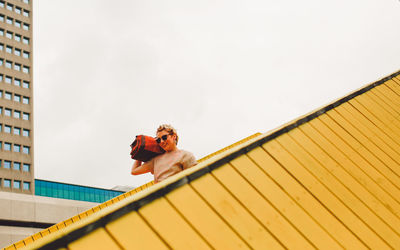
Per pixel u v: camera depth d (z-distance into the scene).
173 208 3.43
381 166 6.55
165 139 5.47
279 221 3.93
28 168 79.81
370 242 4.37
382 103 10.03
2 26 88.69
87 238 2.77
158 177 5.43
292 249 3.64
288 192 4.50
